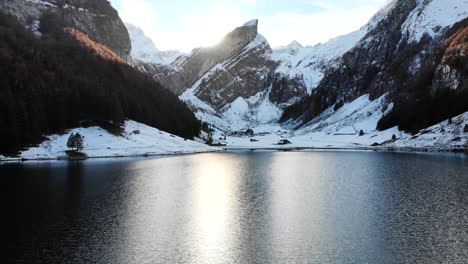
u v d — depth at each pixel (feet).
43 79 616.80
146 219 201.16
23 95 540.11
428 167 402.31
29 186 284.61
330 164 463.83
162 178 336.70
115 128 634.84
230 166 446.19
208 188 289.53
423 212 211.82
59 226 187.32
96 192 266.77
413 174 351.46
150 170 391.24
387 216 204.95
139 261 148.66
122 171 375.66
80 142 521.65
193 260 150.30
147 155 586.45
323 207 225.76
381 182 309.83
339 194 263.70
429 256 151.74
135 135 651.66
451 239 169.48
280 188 289.53
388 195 257.34
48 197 247.91
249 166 447.83
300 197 254.88
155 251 158.30
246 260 150.30
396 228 184.85
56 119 567.18
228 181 324.19
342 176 349.41
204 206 229.45
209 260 150.41
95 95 630.33
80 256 152.05
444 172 360.69
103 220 198.39
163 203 236.63
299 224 192.95
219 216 207.62
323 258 151.33
